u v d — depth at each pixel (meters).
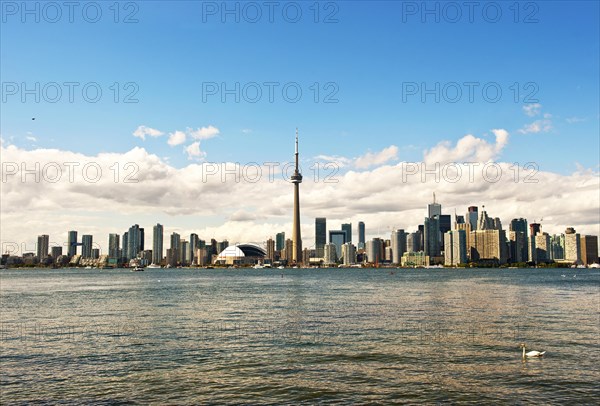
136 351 56.38
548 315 88.62
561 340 61.44
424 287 196.62
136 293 165.75
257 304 117.19
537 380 43.50
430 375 45.50
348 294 154.00
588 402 37.97
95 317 90.38
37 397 39.72
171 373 46.56
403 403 38.12
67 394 40.44
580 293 151.25
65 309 107.00
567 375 44.97
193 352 55.72
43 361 51.53
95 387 42.28
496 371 46.56
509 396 39.44
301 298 137.00
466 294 149.62
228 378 44.91
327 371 47.12
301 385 42.72
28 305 117.94
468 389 41.31
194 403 38.31
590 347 56.94
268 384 43.03
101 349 57.66
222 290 183.25
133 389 41.72
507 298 131.50
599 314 90.06
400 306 108.81
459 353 54.31
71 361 51.50
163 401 38.78
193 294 159.00
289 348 57.72
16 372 47.12
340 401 38.69
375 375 45.66
